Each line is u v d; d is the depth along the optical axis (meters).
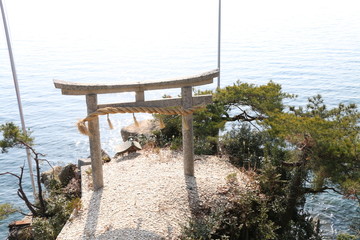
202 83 9.47
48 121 51.81
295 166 9.92
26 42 186.12
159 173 10.58
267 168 10.18
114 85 8.70
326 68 80.69
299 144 9.85
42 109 60.06
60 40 192.75
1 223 20.31
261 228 8.98
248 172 10.79
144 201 8.98
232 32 185.88
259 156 12.36
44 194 12.14
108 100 55.12
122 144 13.03
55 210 10.25
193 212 8.77
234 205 9.23
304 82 66.38
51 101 66.31
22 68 106.56
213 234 8.41
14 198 25.69
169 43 157.38
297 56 103.31
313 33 161.25
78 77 88.12
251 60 99.12
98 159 9.55
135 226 8.09
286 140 10.66
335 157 8.87
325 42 131.12
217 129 13.23
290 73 76.88
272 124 10.77
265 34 170.12
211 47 135.75
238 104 13.27
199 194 9.34
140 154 12.48
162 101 9.21
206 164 11.52
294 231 10.24
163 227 8.11
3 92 75.44
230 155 12.39
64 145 39.78
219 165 11.48
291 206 10.11
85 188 10.15
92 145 9.38
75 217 8.72
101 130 42.41
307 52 110.69
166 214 8.54
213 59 105.00
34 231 9.31
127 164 11.53
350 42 127.44
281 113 11.38
